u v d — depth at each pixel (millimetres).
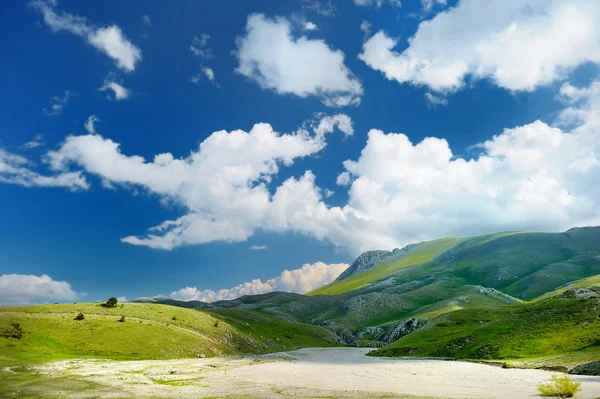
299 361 113938
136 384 58625
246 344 142875
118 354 94562
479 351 95250
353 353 160750
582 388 46562
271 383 61688
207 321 140750
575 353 72188
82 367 75562
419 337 144375
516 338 93375
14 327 92500
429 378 66312
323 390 53688
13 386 55125
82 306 127688
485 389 51375
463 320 151750
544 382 54781
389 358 122312
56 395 49375
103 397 48219
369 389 54500
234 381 63938
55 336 96625
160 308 140375
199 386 57875
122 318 113562
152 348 102312
